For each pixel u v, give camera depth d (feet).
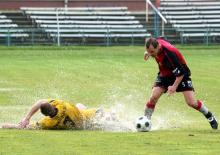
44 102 77.51
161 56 79.56
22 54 231.30
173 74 80.23
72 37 276.82
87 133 74.74
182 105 109.91
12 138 70.13
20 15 282.36
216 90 131.75
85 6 304.09
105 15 290.15
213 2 303.07
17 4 296.51
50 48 254.47
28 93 125.49
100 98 118.83
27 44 267.80
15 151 62.18
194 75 163.12
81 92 127.65
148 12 294.87
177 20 293.43
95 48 258.16
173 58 79.00
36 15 282.36
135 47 262.88
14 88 133.80
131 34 280.92
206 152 62.49
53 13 283.59
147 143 67.46
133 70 175.52
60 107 77.82
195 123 89.30
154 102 81.66
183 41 284.61
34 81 147.54
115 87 136.46
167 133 75.51
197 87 136.36
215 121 82.17
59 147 64.54
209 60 212.02
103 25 283.18
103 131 77.51
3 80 149.89
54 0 301.22
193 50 255.50
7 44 265.75
